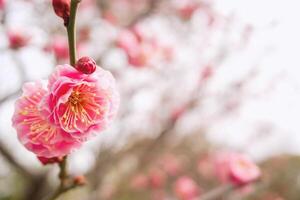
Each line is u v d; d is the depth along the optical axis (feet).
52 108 5.22
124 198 22.74
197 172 24.79
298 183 28.12
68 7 5.29
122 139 16.55
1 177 20.74
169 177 24.61
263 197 22.88
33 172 15.94
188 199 18.08
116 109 5.75
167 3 17.48
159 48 15.34
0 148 15.02
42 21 13.39
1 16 11.60
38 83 5.44
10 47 11.67
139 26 14.84
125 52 13.11
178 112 17.13
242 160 10.55
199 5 17.70
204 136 23.44
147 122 18.15
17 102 5.41
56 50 12.19
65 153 5.41
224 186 10.49
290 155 27.89
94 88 5.59
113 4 18.25
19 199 19.12
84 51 14.75
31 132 5.36
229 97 18.40
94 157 15.97
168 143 19.26
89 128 5.53
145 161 18.61
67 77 5.17
